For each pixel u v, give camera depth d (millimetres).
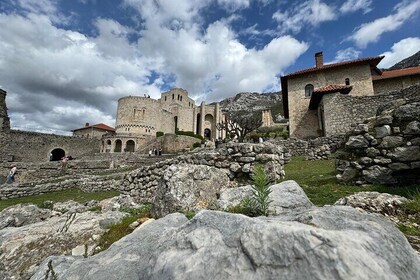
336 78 27828
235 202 4434
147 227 3451
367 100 19312
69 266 2809
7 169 27578
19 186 16562
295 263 1452
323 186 6445
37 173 25172
